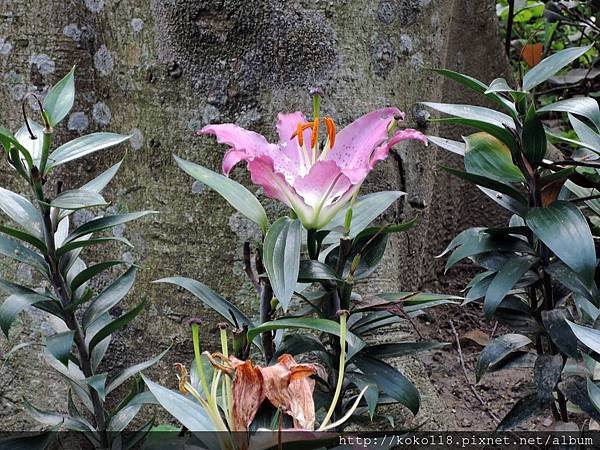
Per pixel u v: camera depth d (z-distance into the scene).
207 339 2.09
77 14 2.21
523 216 1.54
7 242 1.53
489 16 3.23
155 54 2.06
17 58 2.24
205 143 2.05
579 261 1.38
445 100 3.23
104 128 2.22
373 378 1.47
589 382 1.35
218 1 1.98
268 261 1.30
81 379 1.64
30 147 1.50
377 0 2.06
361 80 2.05
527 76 1.48
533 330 1.66
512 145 1.50
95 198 1.43
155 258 2.12
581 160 1.68
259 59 2.00
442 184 3.10
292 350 1.47
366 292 2.04
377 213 1.47
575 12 3.59
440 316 2.85
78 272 1.68
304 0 1.99
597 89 3.52
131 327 2.17
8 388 2.28
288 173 1.41
